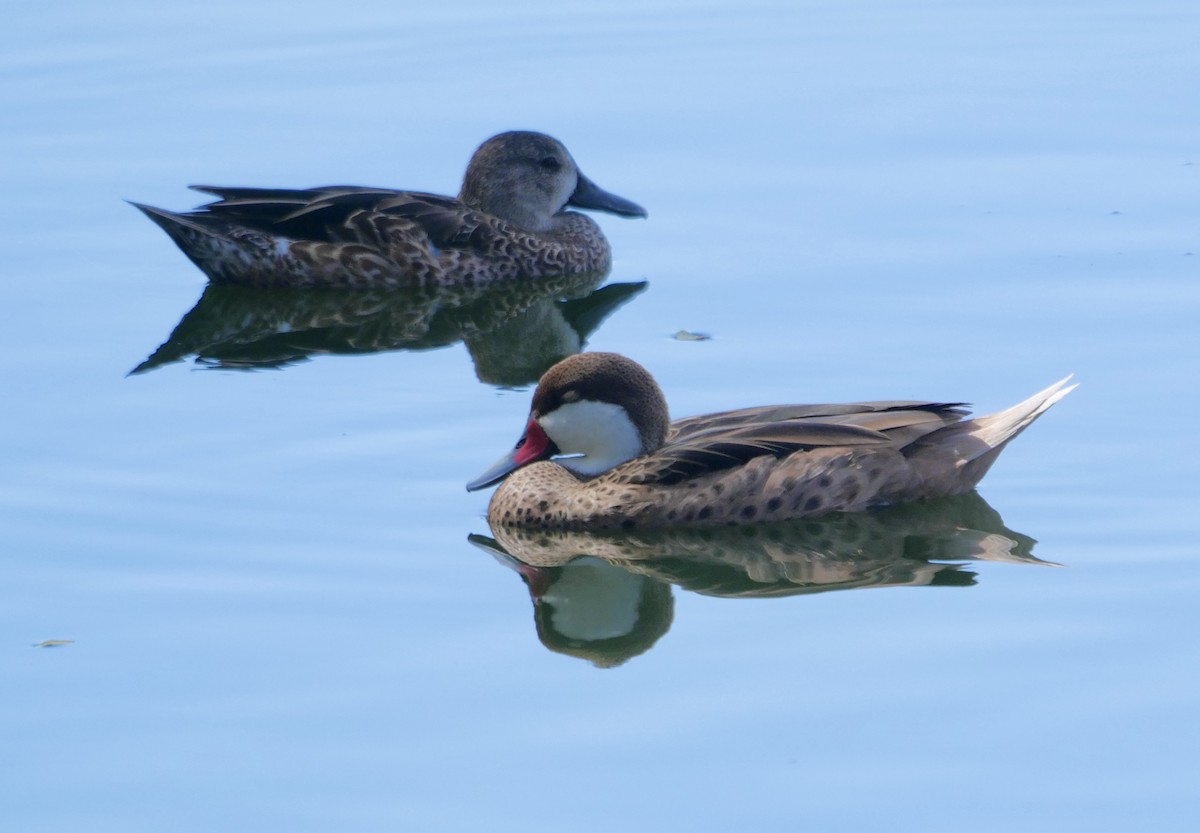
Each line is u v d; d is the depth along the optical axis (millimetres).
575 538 15703
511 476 16281
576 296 22859
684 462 15609
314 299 22984
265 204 23141
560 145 24391
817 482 15547
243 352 20203
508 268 23766
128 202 22703
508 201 24469
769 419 16047
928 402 15883
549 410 16172
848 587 14414
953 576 14500
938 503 15820
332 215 23312
